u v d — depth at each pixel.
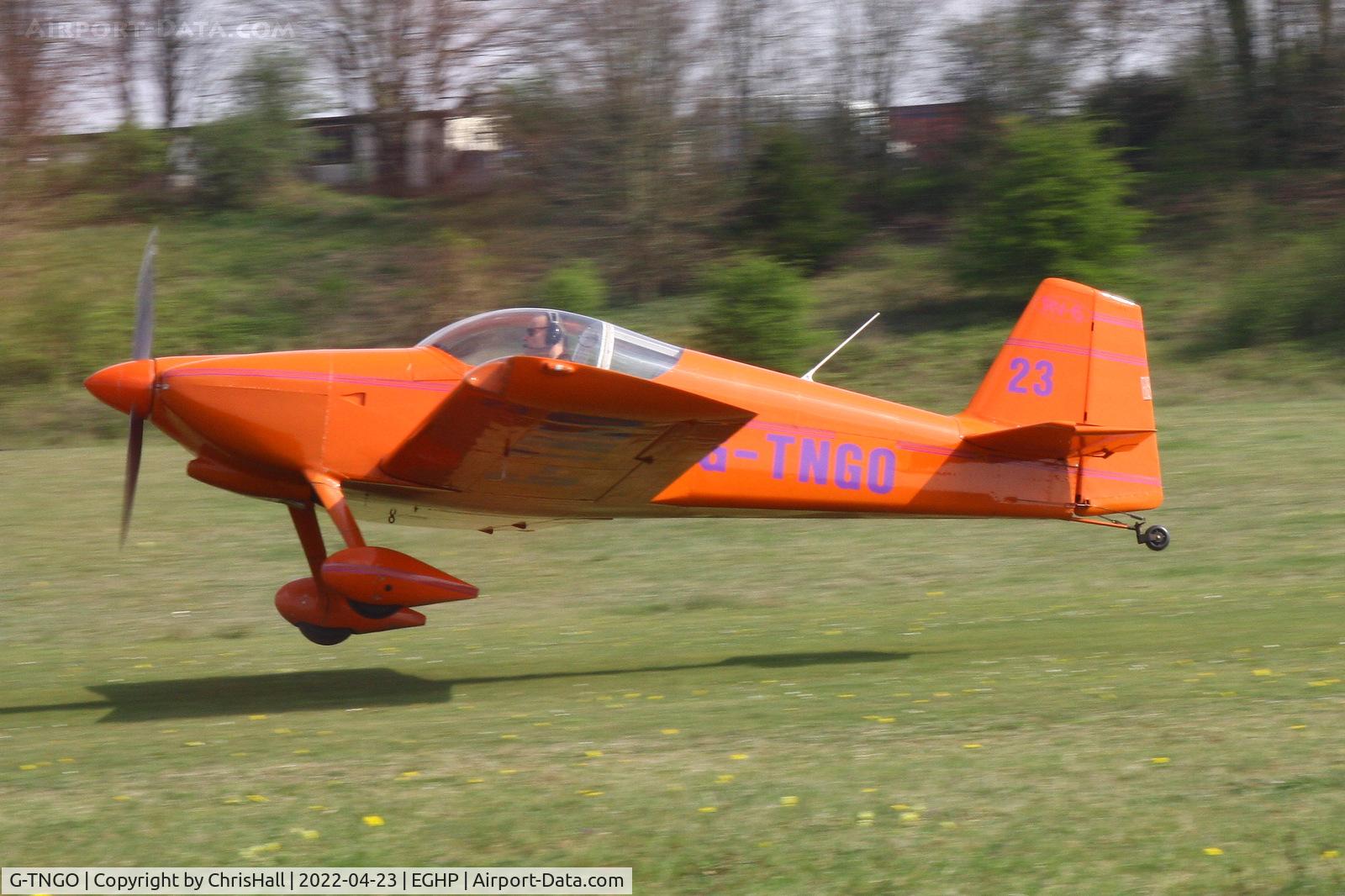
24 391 60.28
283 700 19.62
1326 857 11.68
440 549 37.31
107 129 89.25
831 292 79.44
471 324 20.20
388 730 16.84
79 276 68.62
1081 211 73.44
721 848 12.12
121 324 65.25
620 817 12.77
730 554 36.53
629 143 78.50
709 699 18.72
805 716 17.06
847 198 90.75
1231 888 11.34
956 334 70.31
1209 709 16.48
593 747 15.35
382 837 12.32
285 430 19.27
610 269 77.75
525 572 34.94
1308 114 91.00
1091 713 16.53
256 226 85.69
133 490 20.39
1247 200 84.56
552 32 84.44
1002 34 93.00
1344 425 49.38
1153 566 33.69
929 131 94.62
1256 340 67.25
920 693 18.58
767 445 21.84
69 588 32.44
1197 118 93.81
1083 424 23.67
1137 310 24.16
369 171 96.12
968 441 22.94
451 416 17.98
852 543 37.41
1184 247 81.88
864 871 11.70
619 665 22.86
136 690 20.89
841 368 65.25
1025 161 74.44
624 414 17.41
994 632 25.45
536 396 16.92
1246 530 36.41
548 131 81.25
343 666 23.41
